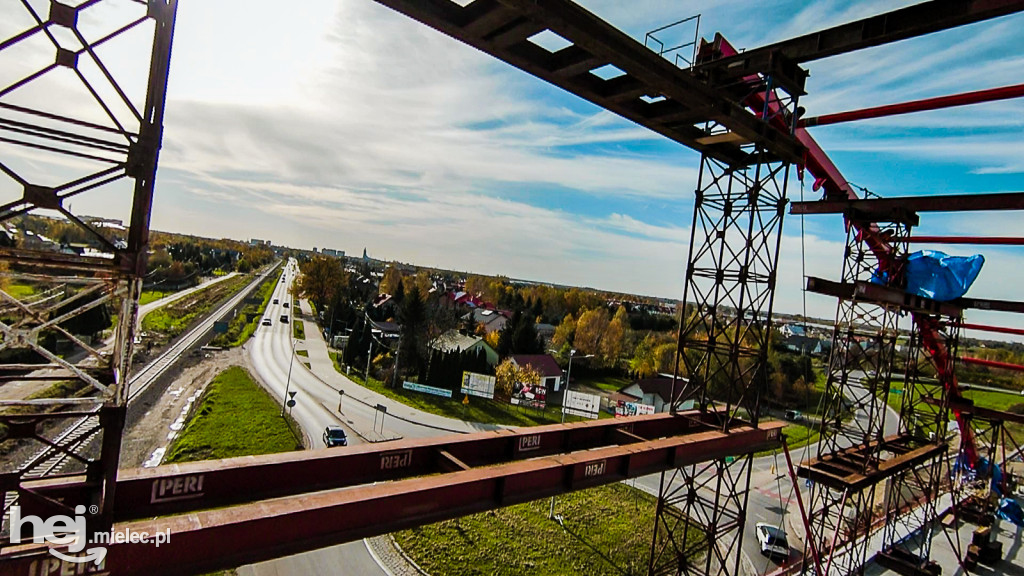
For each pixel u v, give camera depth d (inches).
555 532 941.2
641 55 380.8
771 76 486.0
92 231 220.2
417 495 300.7
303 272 4220.0
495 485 339.0
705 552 949.2
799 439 1834.4
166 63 230.2
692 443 493.7
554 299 4357.8
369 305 3444.9
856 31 435.5
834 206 775.7
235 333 2591.0
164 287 3693.4
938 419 919.0
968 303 915.4
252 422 1336.1
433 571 759.7
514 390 1908.2
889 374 772.6
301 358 2287.2
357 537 276.4
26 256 203.2
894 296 710.5
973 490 1291.8
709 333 593.6
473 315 3257.9
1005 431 1079.0
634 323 3818.9
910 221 765.9
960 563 960.9
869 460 714.2
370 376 2084.2
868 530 775.1
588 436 491.5
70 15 211.3
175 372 1747.0
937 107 543.2
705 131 552.4
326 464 322.0
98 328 1612.9
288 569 724.7
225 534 239.1
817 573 682.2
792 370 2352.4
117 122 222.8
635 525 1022.4
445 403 1807.3
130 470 264.2
